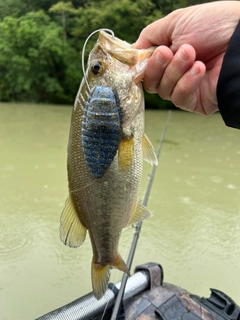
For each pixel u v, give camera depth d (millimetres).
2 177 858
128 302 313
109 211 237
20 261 505
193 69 230
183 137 1382
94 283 247
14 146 1170
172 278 476
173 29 255
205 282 470
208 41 249
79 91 225
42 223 622
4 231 590
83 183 229
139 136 236
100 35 227
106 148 216
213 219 658
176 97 246
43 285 454
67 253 529
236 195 782
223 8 244
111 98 213
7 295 433
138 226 404
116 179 231
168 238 582
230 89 230
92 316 293
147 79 243
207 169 963
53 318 277
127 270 252
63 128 1522
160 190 799
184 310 295
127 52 228
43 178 858
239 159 1073
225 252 544
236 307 301
